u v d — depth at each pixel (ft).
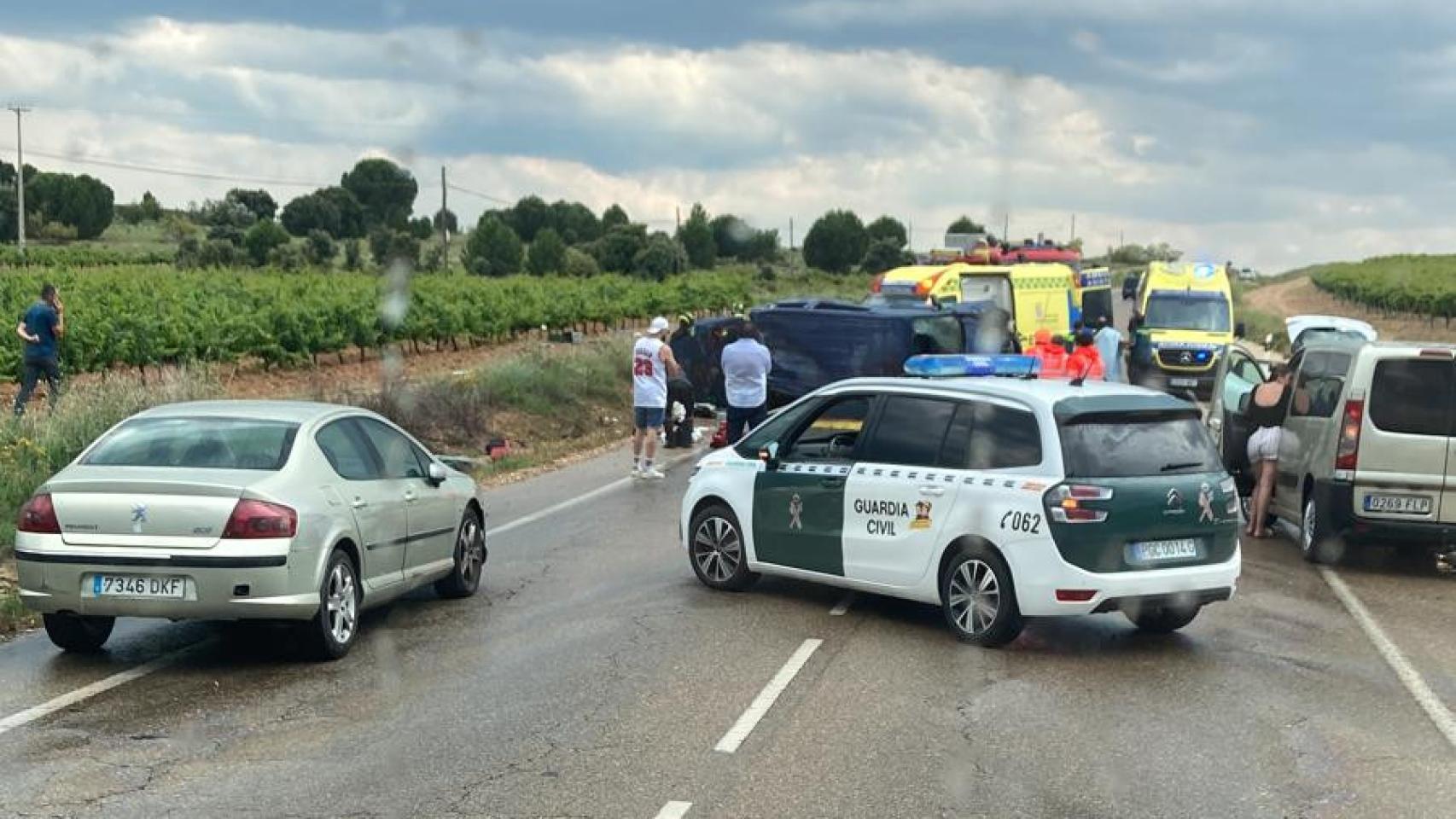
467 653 29.17
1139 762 22.45
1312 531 41.73
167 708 24.81
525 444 72.79
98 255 226.38
